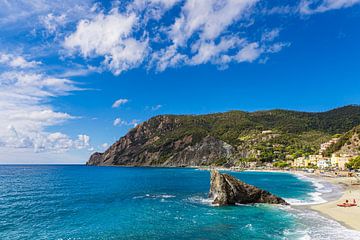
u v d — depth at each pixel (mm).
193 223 42500
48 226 41250
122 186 102562
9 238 35562
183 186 102688
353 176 143250
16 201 65125
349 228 38469
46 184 110250
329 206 55219
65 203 62188
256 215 47750
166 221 43938
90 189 91688
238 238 34875
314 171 187375
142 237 35719
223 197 58250
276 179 139000
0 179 137375
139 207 56531
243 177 155375
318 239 33500
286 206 56094
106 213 50594
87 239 34969
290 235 35531
